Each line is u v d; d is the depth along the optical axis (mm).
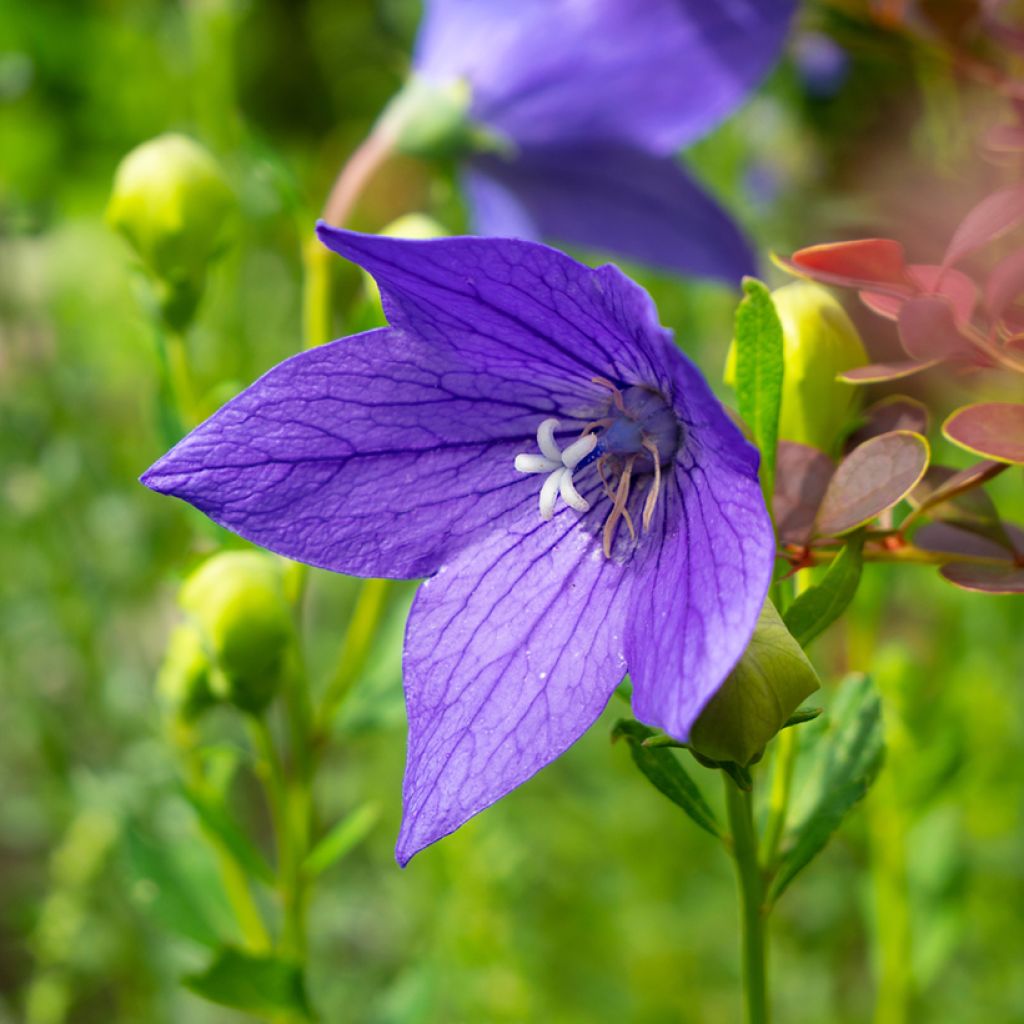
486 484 216
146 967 390
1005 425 197
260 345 458
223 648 261
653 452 210
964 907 324
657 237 330
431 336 208
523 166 326
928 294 196
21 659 440
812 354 218
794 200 392
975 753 352
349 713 290
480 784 202
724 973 392
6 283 433
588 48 313
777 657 186
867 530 214
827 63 361
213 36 402
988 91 259
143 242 276
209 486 206
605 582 210
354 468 211
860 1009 386
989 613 356
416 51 326
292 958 261
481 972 345
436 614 212
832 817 226
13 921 402
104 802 351
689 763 360
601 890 388
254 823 489
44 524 407
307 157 629
